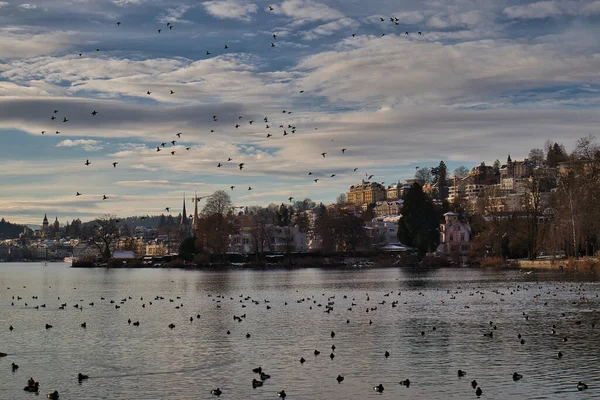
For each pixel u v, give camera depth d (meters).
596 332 69.25
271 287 143.88
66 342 67.69
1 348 64.69
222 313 91.00
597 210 162.50
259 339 68.00
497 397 45.78
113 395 47.53
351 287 138.50
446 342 64.81
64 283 179.62
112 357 59.84
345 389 48.28
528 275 160.50
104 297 124.44
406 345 63.53
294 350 61.91
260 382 49.56
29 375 53.47
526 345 62.59
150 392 48.16
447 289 125.19
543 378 50.31
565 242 175.75
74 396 47.38
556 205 178.38
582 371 52.19
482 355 58.47
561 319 79.00
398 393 47.09
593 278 145.75
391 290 127.44
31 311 97.00
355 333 70.81
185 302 109.00
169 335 71.38
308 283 156.00
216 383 50.38
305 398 46.31
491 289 122.56
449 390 47.59
